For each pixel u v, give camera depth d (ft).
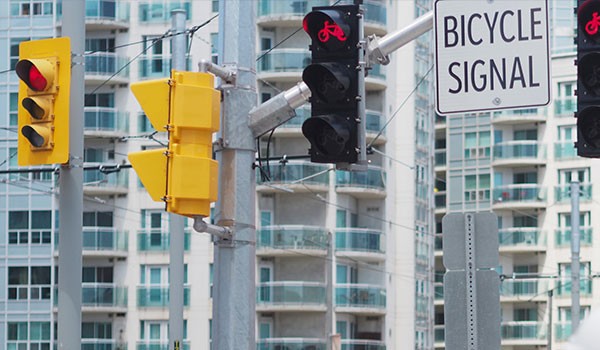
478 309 101.71
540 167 584.40
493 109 101.60
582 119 98.73
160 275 445.78
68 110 117.29
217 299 111.86
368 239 459.32
